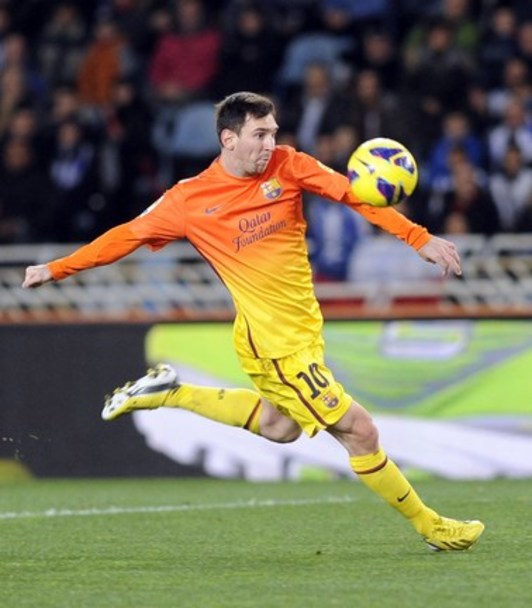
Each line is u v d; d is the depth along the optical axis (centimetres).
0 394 3862
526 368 3659
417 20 5266
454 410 3681
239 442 3734
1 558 2281
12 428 3850
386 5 5269
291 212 2175
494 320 3691
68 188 4784
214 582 1997
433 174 4466
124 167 4806
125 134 4828
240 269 2183
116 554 2316
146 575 2078
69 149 4847
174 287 4247
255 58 5059
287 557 2247
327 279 4288
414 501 2228
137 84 5219
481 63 4903
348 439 2194
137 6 5466
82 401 3831
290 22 5241
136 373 3816
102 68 5181
